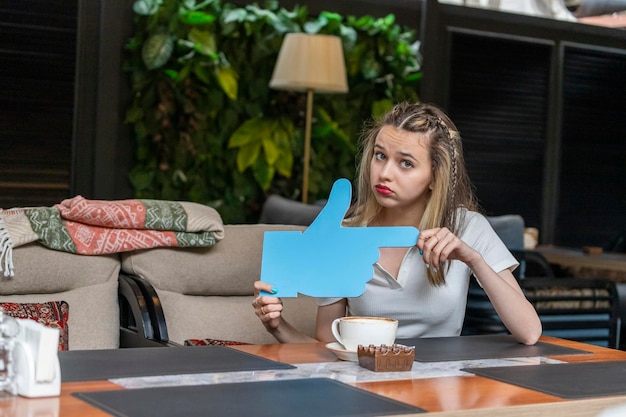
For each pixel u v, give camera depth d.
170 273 3.33
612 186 7.79
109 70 5.88
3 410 1.44
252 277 3.47
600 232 7.76
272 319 2.24
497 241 2.57
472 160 7.16
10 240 3.09
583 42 7.55
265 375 1.80
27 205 5.73
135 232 3.31
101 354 1.96
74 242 3.22
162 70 5.99
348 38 6.52
